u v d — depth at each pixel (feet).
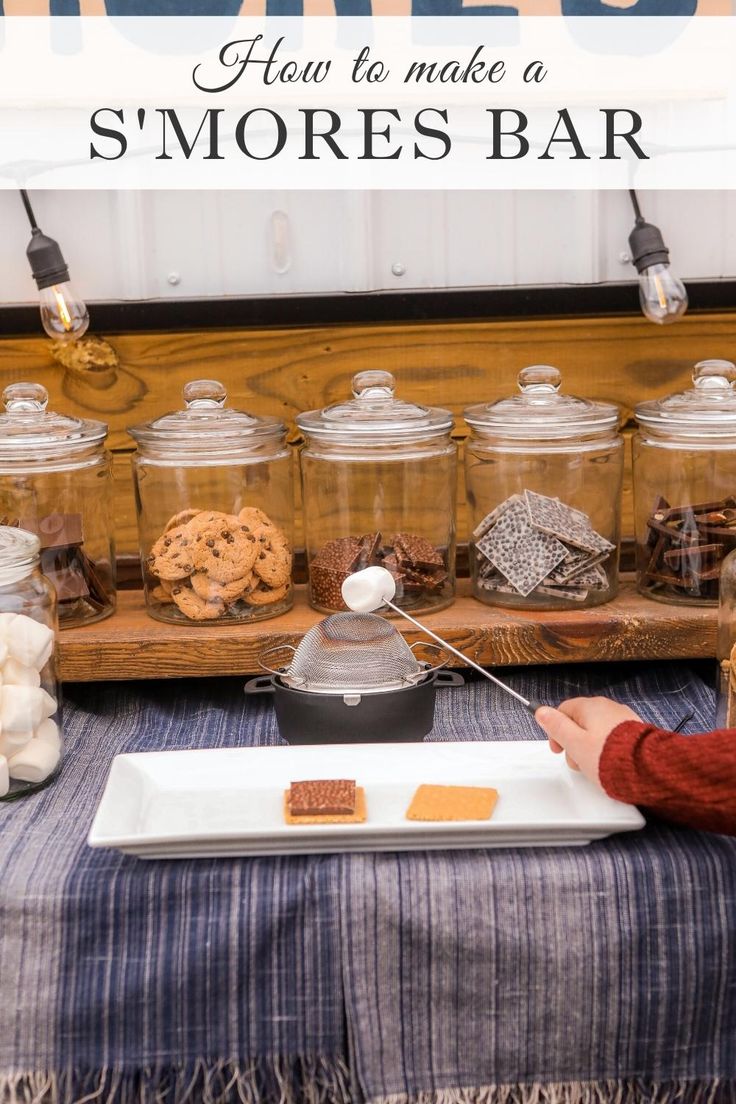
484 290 5.55
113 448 5.71
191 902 3.33
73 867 3.42
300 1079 3.34
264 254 5.55
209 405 5.07
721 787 3.27
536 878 3.31
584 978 3.31
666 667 5.03
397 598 4.95
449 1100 3.30
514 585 4.99
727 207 5.64
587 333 5.74
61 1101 3.30
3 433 4.81
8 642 3.93
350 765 3.91
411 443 5.00
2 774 3.84
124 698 4.90
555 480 5.07
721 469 4.97
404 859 3.38
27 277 5.51
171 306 5.47
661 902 3.32
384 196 5.51
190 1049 3.31
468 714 4.68
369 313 5.53
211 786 3.81
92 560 5.03
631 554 5.90
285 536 5.16
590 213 5.58
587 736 3.59
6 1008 3.31
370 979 3.29
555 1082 3.34
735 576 4.06
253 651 4.70
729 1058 3.35
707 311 5.69
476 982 3.31
